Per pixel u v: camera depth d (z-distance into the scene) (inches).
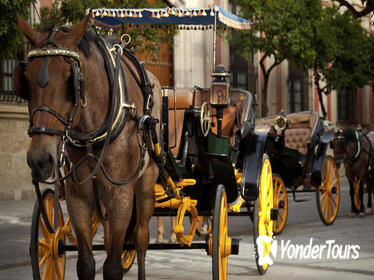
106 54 353.1
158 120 409.1
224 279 468.4
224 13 572.4
